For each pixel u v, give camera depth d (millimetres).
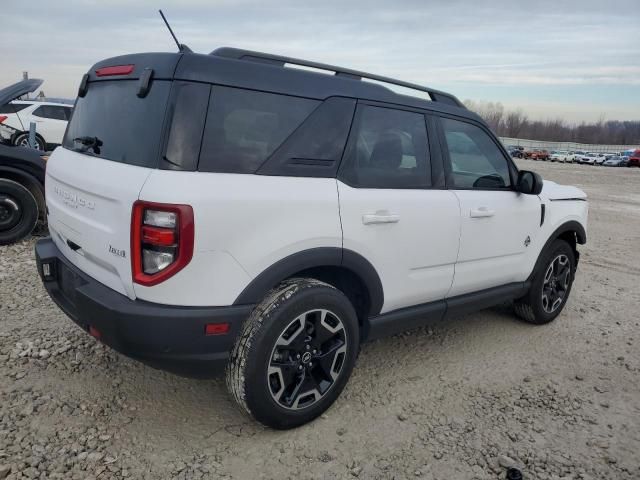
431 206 3314
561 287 4723
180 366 2527
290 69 2783
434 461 2715
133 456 2627
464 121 3693
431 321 3607
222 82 2520
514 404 3305
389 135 3180
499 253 3900
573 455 2818
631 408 3326
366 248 2977
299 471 2596
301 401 2873
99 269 2711
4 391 3092
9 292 4668
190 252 2350
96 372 3373
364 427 2975
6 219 6168
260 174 2607
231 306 2518
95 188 2611
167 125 2400
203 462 2619
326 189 2809
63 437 2727
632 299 5570
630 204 14805
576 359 4012
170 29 2736
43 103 14625
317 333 2822
